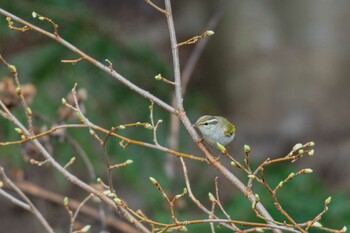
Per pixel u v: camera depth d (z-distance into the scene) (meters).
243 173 12.13
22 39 13.88
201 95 14.85
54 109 11.61
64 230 12.50
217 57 16.12
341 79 15.55
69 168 12.01
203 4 16.84
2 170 6.15
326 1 15.59
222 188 13.48
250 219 9.37
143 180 12.46
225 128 7.11
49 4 12.71
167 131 12.90
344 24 15.59
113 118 12.49
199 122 7.14
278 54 15.78
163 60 13.55
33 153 8.44
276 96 15.66
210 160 5.93
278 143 15.42
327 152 15.05
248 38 15.91
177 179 13.22
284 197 9.86
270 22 15.88
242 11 15.98
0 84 8.95
